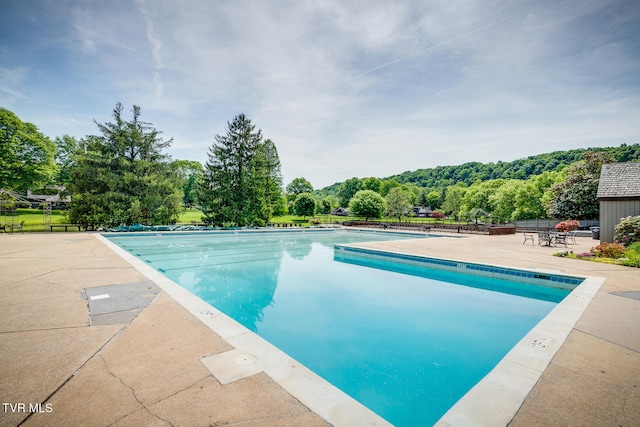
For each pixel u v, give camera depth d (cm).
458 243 1477
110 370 278
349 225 3303
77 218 2150
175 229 2217
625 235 1113
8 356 305
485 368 389
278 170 3778
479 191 5112
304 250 1496
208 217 2667
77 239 1483
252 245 1688
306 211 4425
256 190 2744
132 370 278
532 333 372
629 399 235
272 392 243
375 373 377
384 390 339
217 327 386
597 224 2528
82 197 2127
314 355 426
